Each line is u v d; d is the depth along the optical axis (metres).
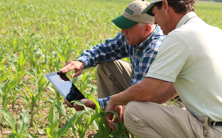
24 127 1.80
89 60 2.71
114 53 2.74
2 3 13.76
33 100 2.51
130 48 2.61
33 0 21.00
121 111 2.23
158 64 1.72
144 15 2.22
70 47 5.14
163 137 1.87
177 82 1.81
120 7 28.03
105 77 2.75
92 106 2.24
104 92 2.80
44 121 2.67
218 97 1.65
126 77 2.72
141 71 2.30
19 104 2.96
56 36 7.28
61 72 2.51
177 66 1.67
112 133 2.18
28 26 8.30
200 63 1.64
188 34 1.66
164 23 1.89
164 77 1.69
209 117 1.69
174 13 1.81
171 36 1.70
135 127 1.90
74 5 22.95
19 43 5.10
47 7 15.30
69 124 1.80
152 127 1.85
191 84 1.71
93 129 2.62
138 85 1.81
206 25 1.75
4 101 2.51
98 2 34.22
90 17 11.38
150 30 2.31
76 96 2.29
